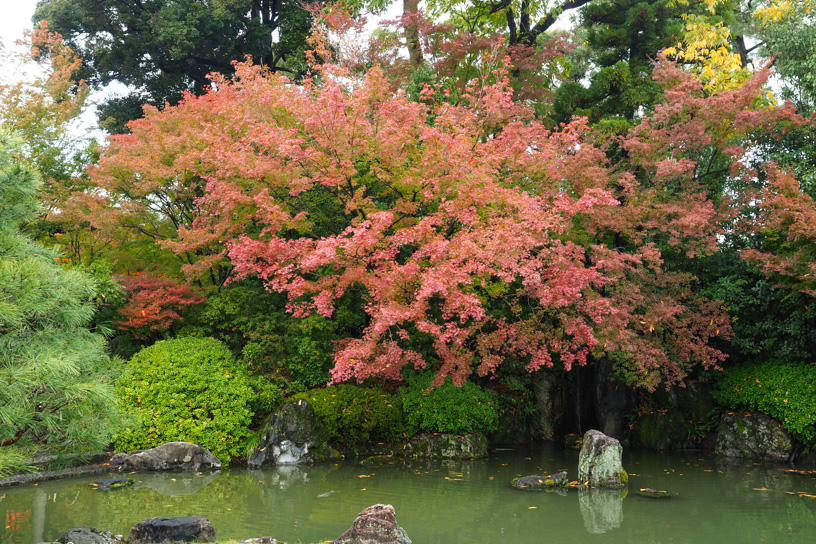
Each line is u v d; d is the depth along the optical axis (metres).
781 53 17.44
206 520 7.68
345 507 9.33
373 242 11.03
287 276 12.28
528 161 13.52
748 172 14.67
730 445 14.85
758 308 15.55
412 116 12.68
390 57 19.16
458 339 11.85
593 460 11.30
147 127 15.23
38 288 5.45
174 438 12.30
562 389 17.48
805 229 12.20
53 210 15.64
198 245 13.59
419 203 13.12
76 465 11.53
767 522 8.74
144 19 23.98
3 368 5.07
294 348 14.83
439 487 10.81
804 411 13.55
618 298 14.02
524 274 11.05
